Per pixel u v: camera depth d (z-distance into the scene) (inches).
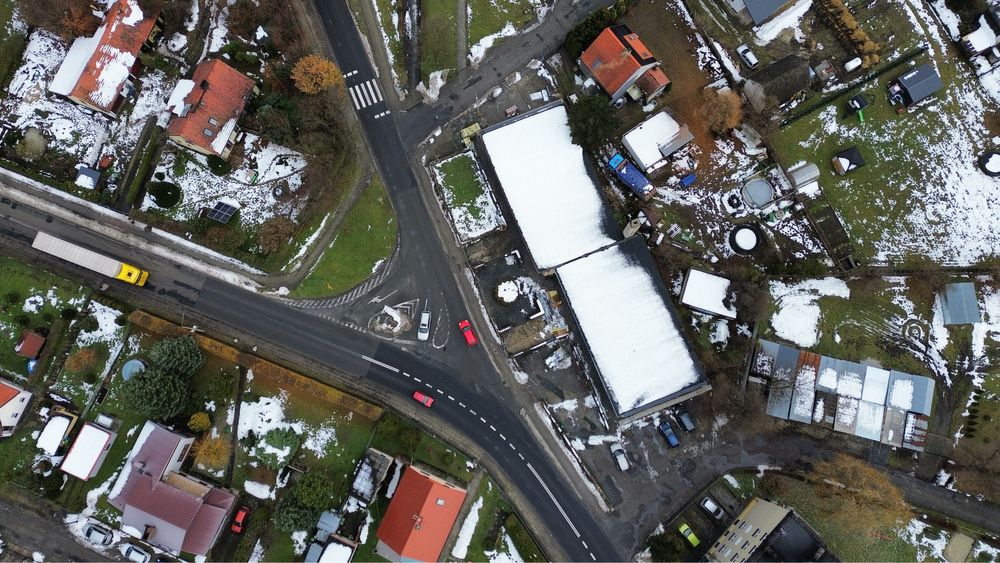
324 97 1972.2
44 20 1984.5
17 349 1902.1
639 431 1953.7
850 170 2033.7
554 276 2007.9
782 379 1931.6
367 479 1859.0
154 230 2018.9
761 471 1941.4
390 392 1975.9
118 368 1951.3
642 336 1894.7
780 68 1987.0
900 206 2038.6
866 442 1959.9
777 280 2016.5
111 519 1886.1
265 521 1888.5
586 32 2011.6
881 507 1819.6
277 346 1989.4
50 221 2007.9
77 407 1925.4
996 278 1985.7
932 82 2010.3
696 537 1873.8
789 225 2031.3
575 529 1923.0
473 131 2047.2
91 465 1843.0
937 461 1950.1
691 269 1955.0
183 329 1946.4
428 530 1775.3
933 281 1989.4
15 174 2014.0
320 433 1939.0
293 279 2021.4
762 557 1649.9
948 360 1985.7
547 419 1959.9
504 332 1991.9
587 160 1977.1
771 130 2048.5
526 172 1966.0
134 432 1924.2
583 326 1903.3
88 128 2047.2
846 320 2000.5
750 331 1978.3
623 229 1996.8
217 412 1932.8
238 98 1973.4
